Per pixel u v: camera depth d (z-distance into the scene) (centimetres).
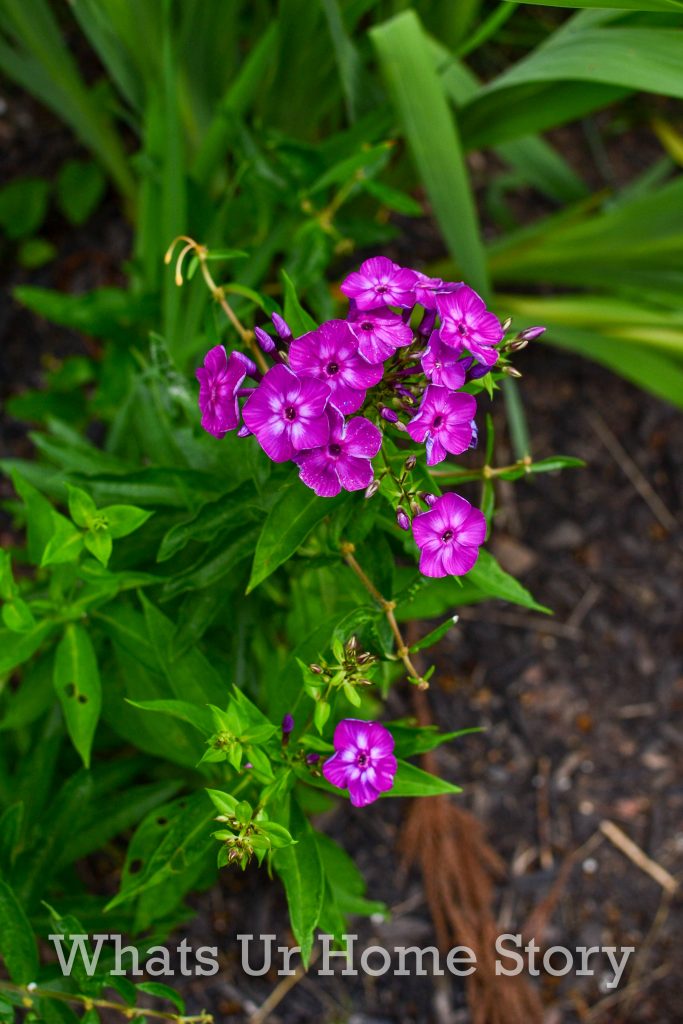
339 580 82
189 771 92
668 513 115
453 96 96
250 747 73
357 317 71
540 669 108
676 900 102
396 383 72
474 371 73
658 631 110
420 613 84
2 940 76
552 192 110
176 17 95
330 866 85
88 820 84
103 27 96
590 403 117
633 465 116
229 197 91
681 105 127
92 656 79
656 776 106
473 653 107
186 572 76
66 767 90
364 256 115
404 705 104
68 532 75
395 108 90
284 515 73
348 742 71
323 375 70
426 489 74
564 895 101
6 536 103
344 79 90
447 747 104
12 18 97
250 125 102
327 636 76
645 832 104
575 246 102
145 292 95
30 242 112
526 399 116
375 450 70
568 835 103
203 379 73
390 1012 98
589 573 112
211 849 81
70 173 112
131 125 109
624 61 84
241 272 91
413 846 100
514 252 106
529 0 79
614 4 78
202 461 79
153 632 77
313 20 91
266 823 72
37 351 110
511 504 113
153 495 79
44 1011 78
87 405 99
